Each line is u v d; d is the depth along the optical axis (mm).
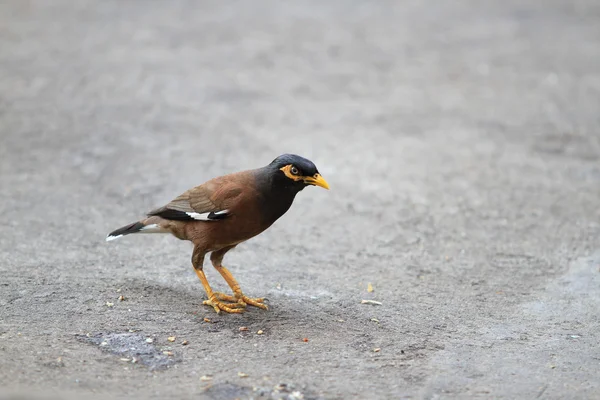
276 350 8367
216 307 9258
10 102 17938
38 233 11523
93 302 9289
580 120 18391
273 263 11031
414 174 15023
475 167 15469
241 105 18938
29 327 8516
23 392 7055
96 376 7555
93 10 27516
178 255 11062
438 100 19859
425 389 7648
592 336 9016
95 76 20297
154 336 8531
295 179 8844
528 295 10180
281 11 28625
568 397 7566
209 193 9039
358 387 7633
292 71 21812
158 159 15203
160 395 7270
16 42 23047
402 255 11484
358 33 25891
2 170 14133
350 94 20172
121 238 11562
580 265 11188
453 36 25844
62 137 16031
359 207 13375
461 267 11086
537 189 14312
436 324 9227
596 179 14875
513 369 8141
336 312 9461
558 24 27562
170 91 19562
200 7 28766
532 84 21156
